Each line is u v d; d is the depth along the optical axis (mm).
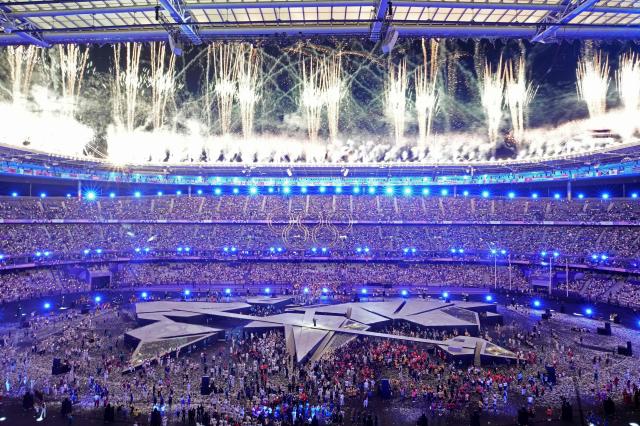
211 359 48781
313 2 18016
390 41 19406
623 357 48781
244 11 19516
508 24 18844
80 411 35406
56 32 20984
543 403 37188
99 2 18922
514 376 43375
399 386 40438
